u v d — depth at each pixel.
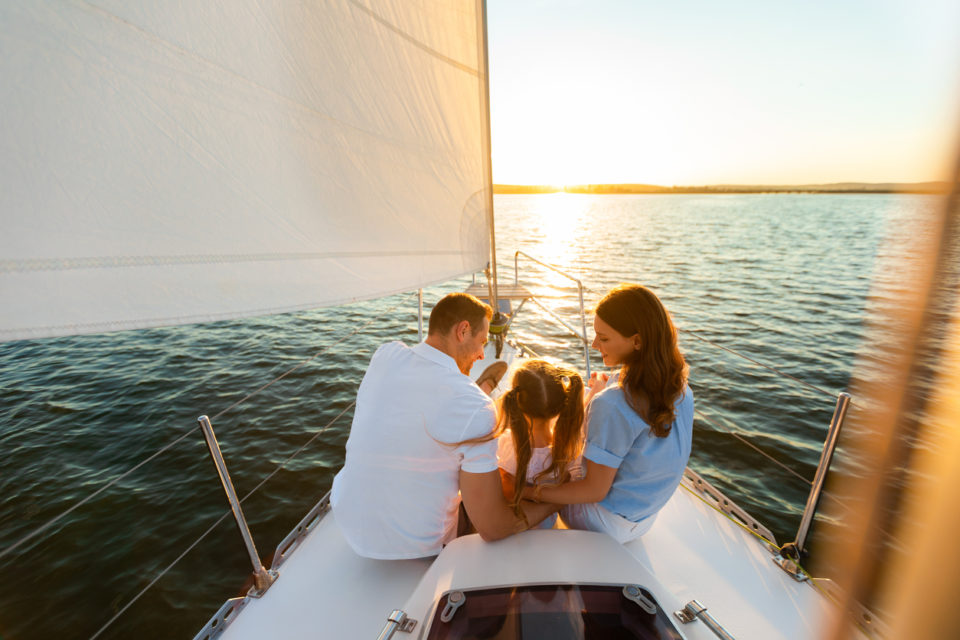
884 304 0.36
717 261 20.62
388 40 1.61
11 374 7.50
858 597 0.40
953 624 0.35
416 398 1.35
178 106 1.16
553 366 1.50
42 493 4.52
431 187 1.90
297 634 1.41
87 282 1.06
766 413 5.79
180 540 3.82
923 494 0.35
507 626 1.11
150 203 1.13
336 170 1.54
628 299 1.33
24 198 0.98
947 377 0.34
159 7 1.10
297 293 1.47
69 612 3.23
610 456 1.37
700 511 1.91
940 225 0.32
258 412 5.86
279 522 3.99
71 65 1.00
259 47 1.28
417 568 1.60
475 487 1.31
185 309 1.21
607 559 1.30
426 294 12.62
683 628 1.17
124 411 6.12
